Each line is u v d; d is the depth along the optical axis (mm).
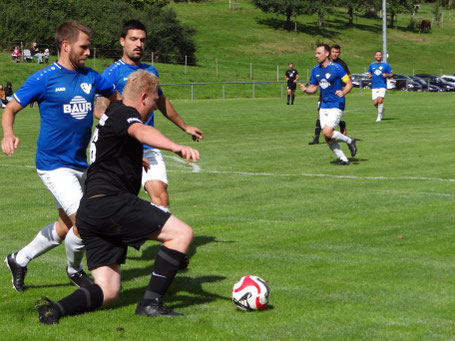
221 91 85250
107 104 10789
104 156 8258
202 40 140375
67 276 10617
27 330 7977
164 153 27406
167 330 7941
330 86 21781
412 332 7789
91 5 104812
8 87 65438
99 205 8125
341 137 22312
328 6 165000
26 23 96125
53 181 9656
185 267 10859
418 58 150500
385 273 10359
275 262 11180
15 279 9781
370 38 163125
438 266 10727
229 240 12844
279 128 37375
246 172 21516
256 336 7707
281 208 15789
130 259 11836
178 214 15414
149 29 107250
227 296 9383
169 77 91500
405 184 18625
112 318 8367
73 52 9719
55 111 9664
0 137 34219
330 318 8305
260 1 157875
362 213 14984
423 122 39031
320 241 12594
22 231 14031
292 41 149000
